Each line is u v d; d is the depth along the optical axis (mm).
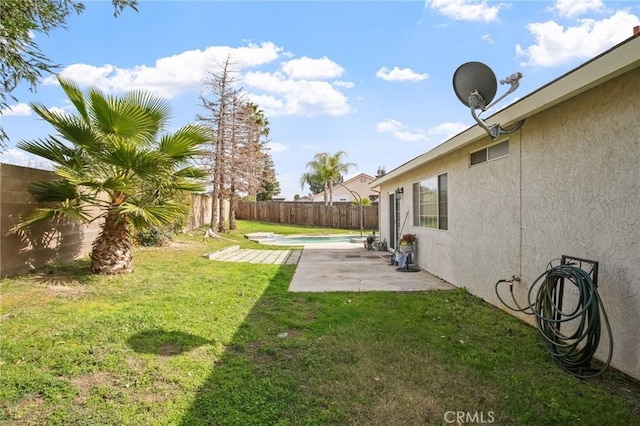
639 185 2854
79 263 7188
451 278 6594
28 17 5203
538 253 4125
